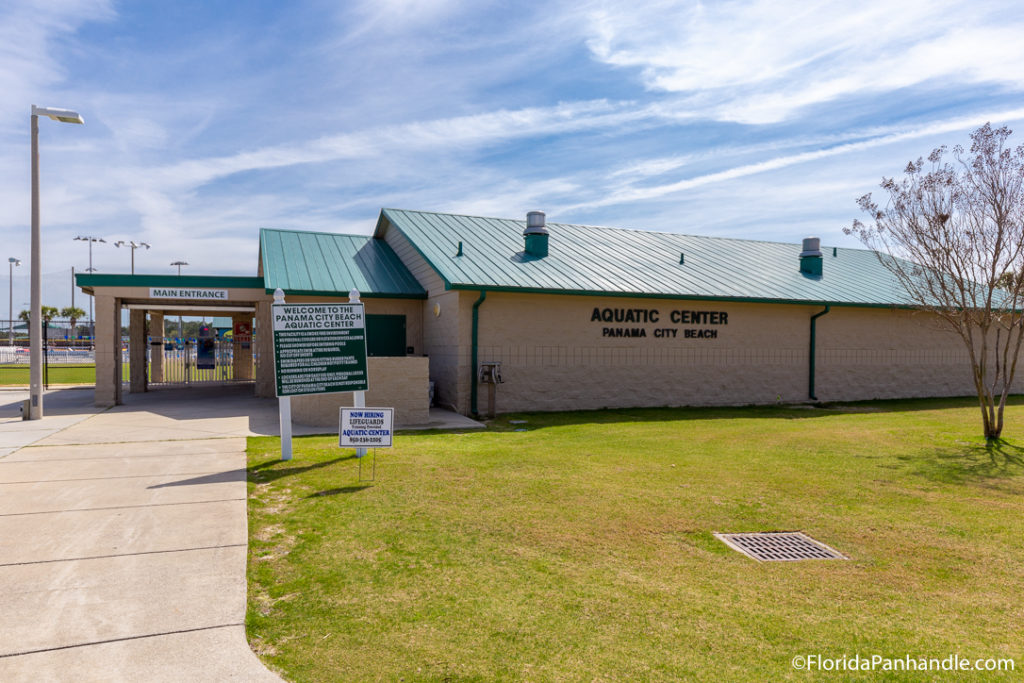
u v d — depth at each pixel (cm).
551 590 449
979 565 514
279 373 882
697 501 693
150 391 2127
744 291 1761
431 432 1205
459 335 1476
